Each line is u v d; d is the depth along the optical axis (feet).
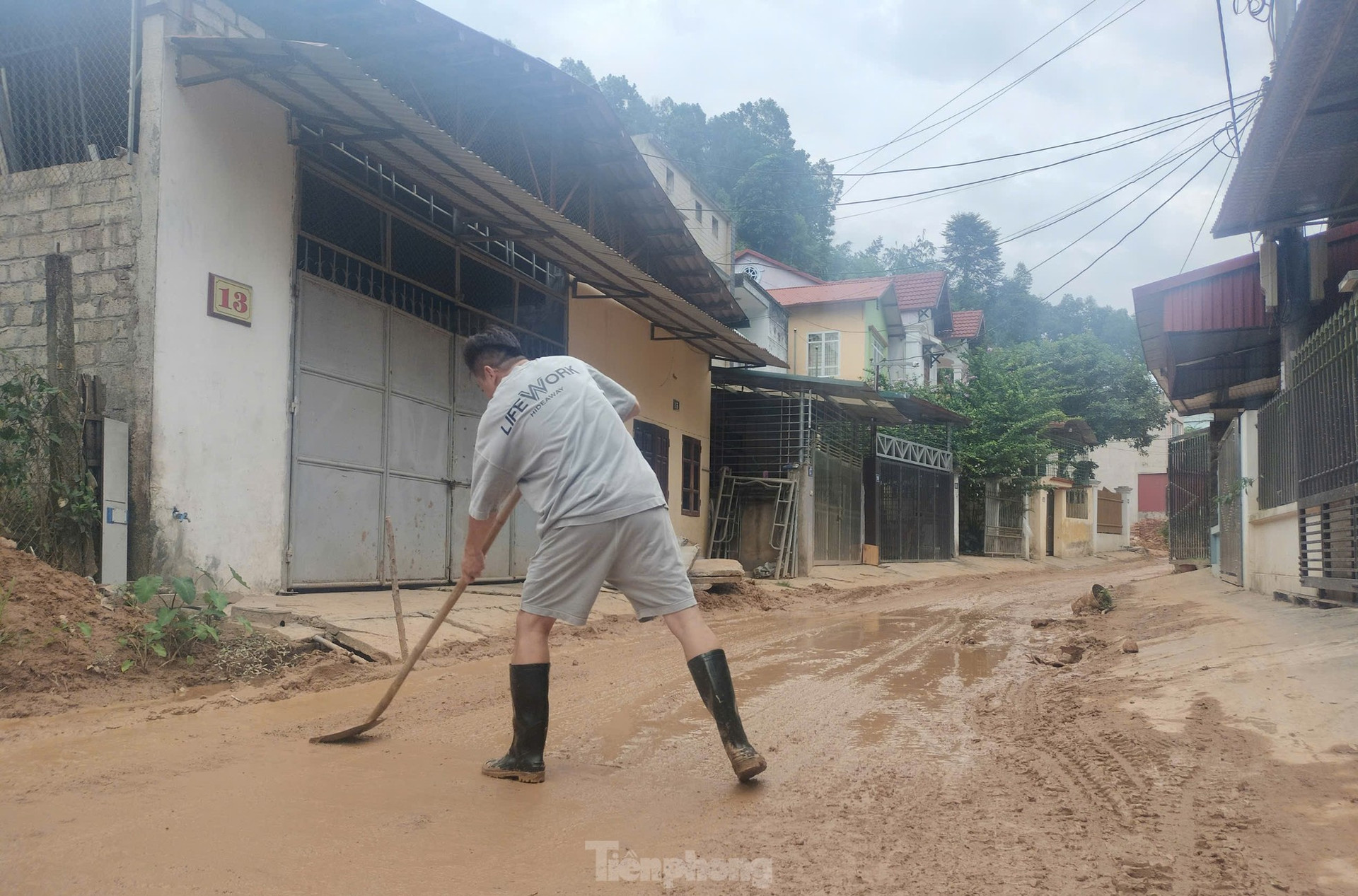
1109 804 9.71
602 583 11.13
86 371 21.66
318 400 26.09
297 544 25.27
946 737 13.78
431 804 9.79
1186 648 19.40
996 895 7.39
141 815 9.13
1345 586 21.45
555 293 39.37
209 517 22.47
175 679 16.65
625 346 45.14
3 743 12.33
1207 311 37.58
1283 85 20.86
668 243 45.21
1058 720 14.43
